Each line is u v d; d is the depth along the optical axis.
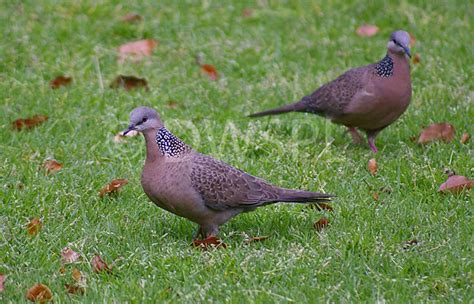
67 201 10.28
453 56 14.88
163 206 9.37
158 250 9.23
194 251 9.05
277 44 15.54
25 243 9.31
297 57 15.15
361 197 10.40
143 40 15.35
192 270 8.66
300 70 14.62
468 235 9.23
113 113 12.71
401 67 11.67
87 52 14.99
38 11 16.27
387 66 11.71
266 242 9.34
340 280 8.45
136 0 17.03
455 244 9.02
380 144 12.41
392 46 11.63
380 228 9.55
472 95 13.29
